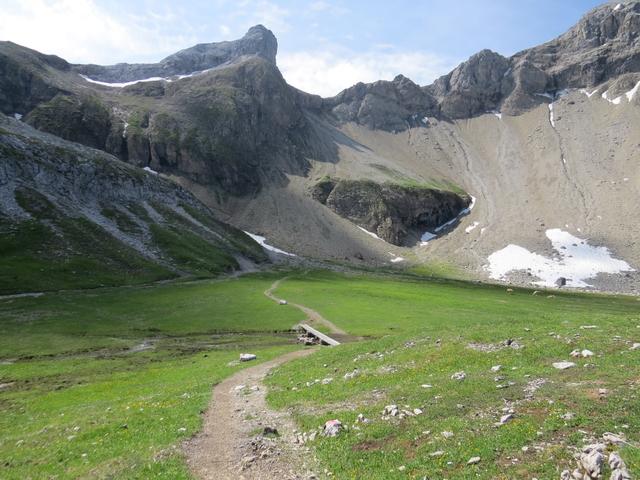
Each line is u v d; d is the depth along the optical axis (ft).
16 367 178.60
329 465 60.29
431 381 88.58
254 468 62.34
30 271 360.07
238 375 136.05
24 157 506.07
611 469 45.80
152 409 99.81
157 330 256.32
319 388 99.96
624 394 63.87
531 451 53.11
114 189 583.99
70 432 93.04
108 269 412.36
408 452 59.98
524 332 117.29
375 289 419.13
